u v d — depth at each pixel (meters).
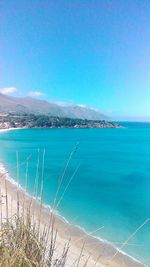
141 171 42.09
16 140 98.88
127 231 16.23
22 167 23.52
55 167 39.34
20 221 3.41
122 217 19.23
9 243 3.18
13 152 56.78
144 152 69.69
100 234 15.20
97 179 34.44
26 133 148.38
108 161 52.81
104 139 114.81
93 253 9.46
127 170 42.84
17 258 2.88
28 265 2.83
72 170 38.25
